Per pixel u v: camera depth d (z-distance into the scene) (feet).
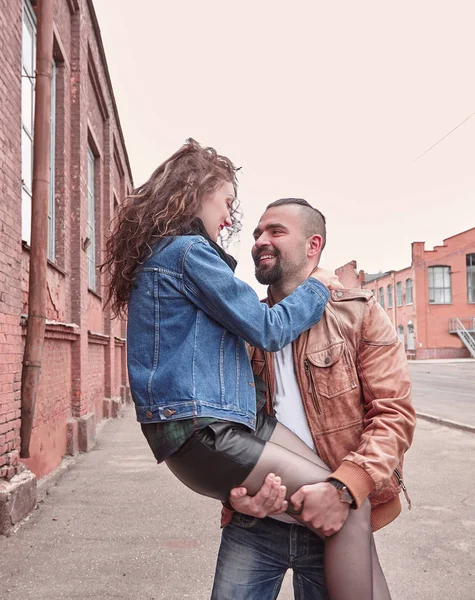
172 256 5.62
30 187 21.95
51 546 13.79
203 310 5.59
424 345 147.33
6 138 15.80
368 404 5.93
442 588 11.44
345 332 5.97
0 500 14.62
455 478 21.04
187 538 14.43
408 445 5.70
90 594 11.10
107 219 44.45
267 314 5.58
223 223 6.21
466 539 14.25
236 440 5.25
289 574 12.52
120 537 14.49
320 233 6.44
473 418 37.45
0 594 11.09
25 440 16.97
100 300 41.91
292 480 5.26
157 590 11.30
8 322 15.81
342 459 5.81
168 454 5.29
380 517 5.93
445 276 149.18
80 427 28.27
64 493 19.33
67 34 28.94
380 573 5.66
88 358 33.19
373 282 184.14
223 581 5.98
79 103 29.89
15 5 17.02
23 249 18.45
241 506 5.24
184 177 5.85
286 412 6.20
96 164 41.37
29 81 21.99
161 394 5.32
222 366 5.53
